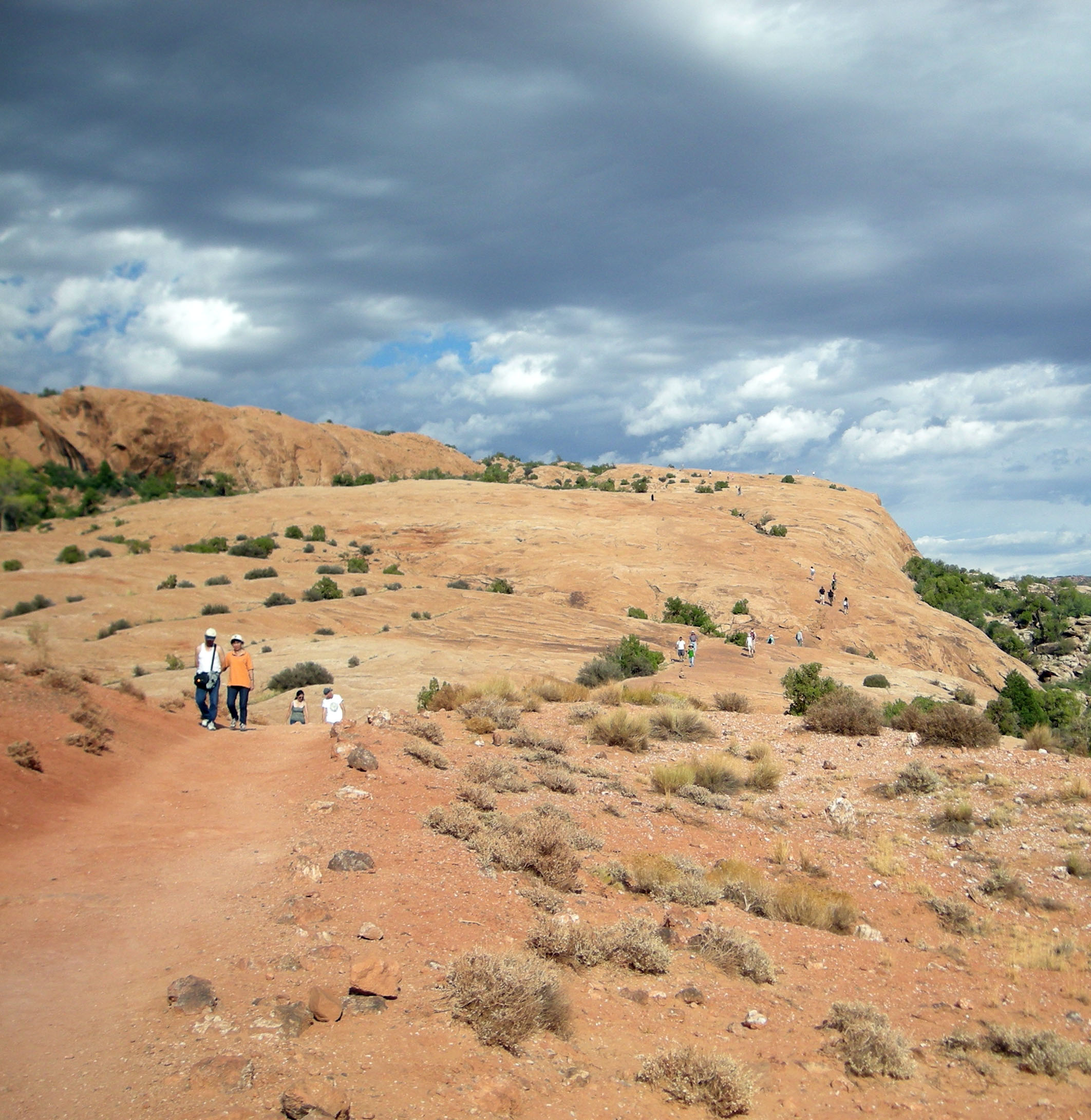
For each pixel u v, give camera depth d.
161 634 49.50
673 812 13.17
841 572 98.12
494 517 109.94
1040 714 26.94
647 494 136.12
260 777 11.41
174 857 7.74
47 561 83.44
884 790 15.02
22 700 12.20
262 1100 4.05
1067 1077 6.52
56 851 7.67
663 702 23.52
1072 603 131.75
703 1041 6.15
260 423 194.00
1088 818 13.30
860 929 9.74
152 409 181.00
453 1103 4.40
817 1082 5.88
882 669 57.97
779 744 18.58
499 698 21.38
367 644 50.06
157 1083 4.10
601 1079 5.20
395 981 5.53
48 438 160.25
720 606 81.31
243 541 96.38
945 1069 6.54
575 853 9.93
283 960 5.66
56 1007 4.81
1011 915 10.59
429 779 11.74
